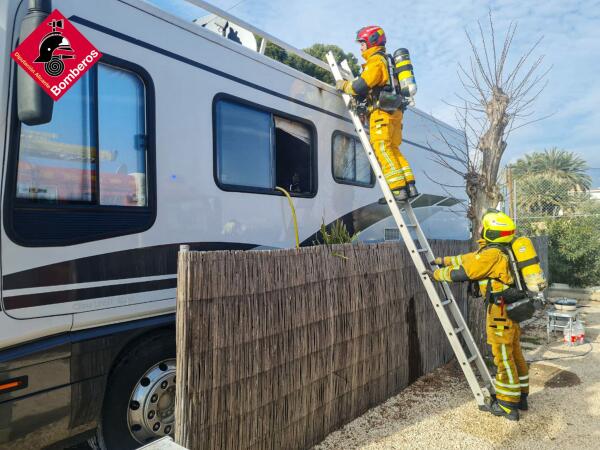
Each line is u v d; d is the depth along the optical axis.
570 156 23.09
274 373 2.98
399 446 3.30
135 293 2.90
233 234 3.60
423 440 3.39
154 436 3.04
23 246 2.39
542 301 3.93
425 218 6.78
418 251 4.25
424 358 4.76
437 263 4.14
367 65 4.52
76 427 2.61
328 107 4.77
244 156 3.76
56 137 2.56
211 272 2.59
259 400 2.88
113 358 2.78
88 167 2.71
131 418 2.94
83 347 2.62
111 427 2.83
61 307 2.53
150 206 3.01
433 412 3.88
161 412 3.08
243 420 2.78
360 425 3.63
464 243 5.66
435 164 7.12
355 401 3.74
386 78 4.46
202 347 2.54
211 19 4.62
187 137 3.28
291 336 3.12
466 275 3.79
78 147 2.66
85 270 2.65
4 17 2.37
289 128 4.28
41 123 2.30
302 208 4.35
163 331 3.15
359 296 3.79
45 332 2.46
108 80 2.83
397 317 4.29
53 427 2.50
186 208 3.25
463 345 5.37
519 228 10.64
